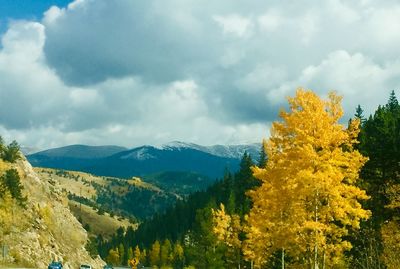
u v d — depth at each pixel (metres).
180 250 134.62
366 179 33.62
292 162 22.97
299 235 23.19
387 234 30.36
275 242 25.47
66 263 83.50
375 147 34.50
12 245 72.56
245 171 101.75
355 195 22.75
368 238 32.88
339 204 22.22
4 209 78.38
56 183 118.50
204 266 64.38
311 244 22.70
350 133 23.64
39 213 90.56
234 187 115.56
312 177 21.39
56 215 99.81
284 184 23.30
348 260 32.03
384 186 32.75
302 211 22.81
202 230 62.25
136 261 62.94
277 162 24.08
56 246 85.00
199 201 173.88
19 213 82.56
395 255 29.80
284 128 23.88
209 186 177.62
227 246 60.34
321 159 22.56
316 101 23.55
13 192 82.56
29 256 73.25
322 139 22.98
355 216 22.53
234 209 76.94
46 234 85.69
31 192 95.69
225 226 59.78
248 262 61.62
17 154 99.81
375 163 33.16
